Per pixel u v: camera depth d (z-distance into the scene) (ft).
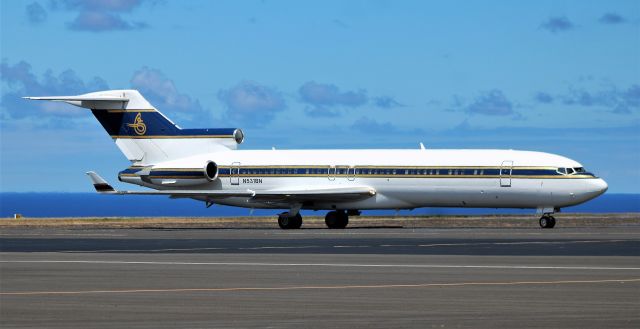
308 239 456.86
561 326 168.45
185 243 427.33
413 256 333.83
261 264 301.02
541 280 246.06
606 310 188.75
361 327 168.86
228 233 533.96
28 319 179.42
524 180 579.07
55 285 237.66
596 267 285.02
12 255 346.74
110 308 194.39
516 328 166.61
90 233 541.34
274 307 195.21
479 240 437.58
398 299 207.31
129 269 283.79
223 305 198.49
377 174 616.80
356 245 403.54
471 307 193.98
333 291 222.48
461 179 593.42
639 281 242.99
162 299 208.74
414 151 618.03
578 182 570.46
